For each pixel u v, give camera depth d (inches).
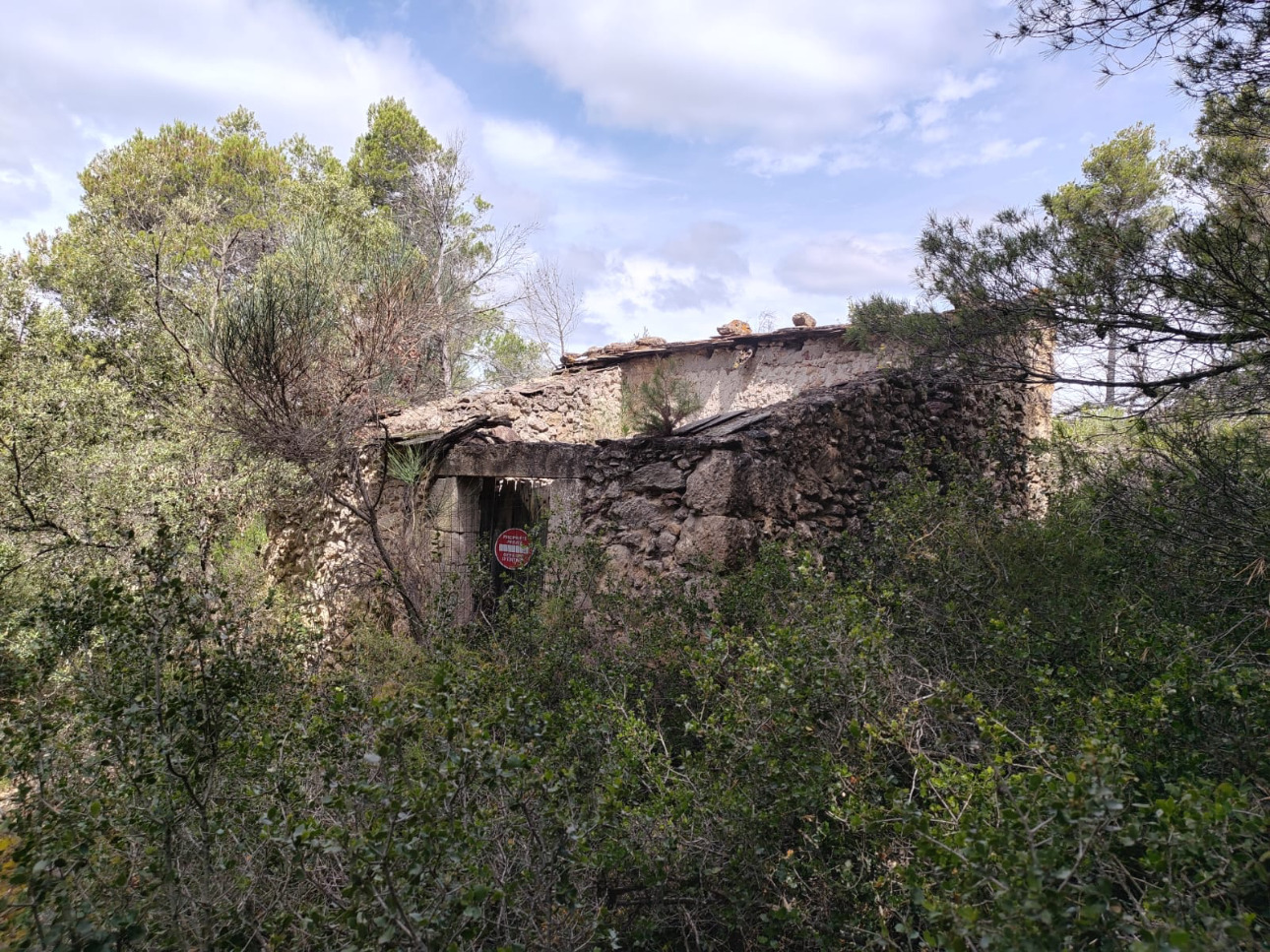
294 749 113.7
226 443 284.2
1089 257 167.0
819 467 219.6
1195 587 144.6
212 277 436.8
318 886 92.1
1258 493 142.1
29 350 273.0
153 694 113.9
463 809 90.9
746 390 379.6
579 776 118.1
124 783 104.9
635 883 104.3
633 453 217.0
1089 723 98.6
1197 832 65.7
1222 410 155.1
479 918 80.8
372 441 280.2
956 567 164.2
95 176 626.2
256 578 310.0
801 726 109.7
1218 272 141.8
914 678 120.9
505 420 270.4
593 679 162.9
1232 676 105.8
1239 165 158.7
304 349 258.5
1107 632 132.6
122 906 94.8
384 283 280.1
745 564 190.7
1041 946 60.7
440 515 261.7
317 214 331.6
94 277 399.5
